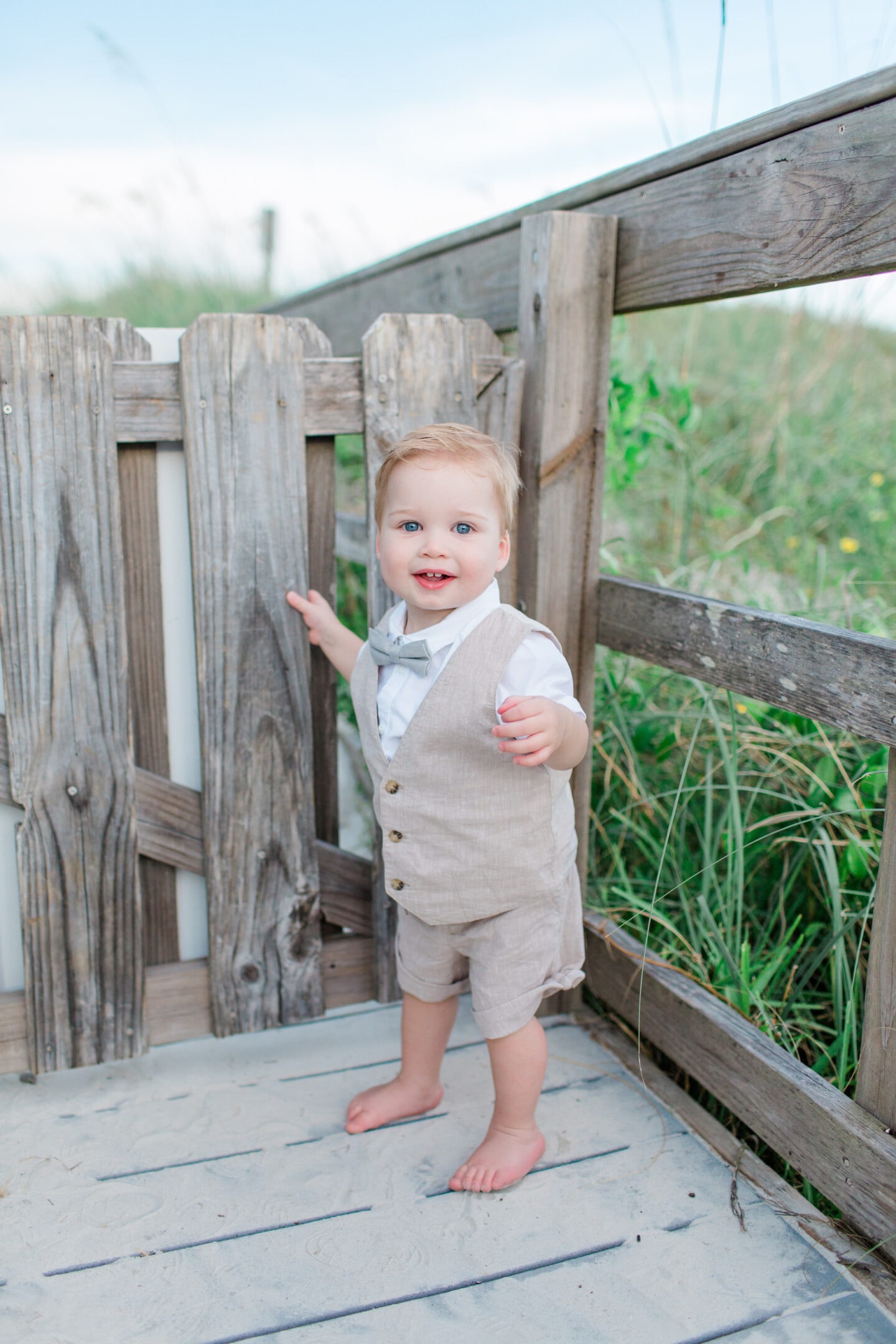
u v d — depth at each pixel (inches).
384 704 64.2
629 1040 83.9
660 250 71.7
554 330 75.8
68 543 69.8
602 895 91.5
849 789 80.3
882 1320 54.9
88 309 305.6
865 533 159.6
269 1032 83.3
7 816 75.9
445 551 59.3
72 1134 69.9
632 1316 54.9
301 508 74.9
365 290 144.9
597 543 81.8
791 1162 65.0
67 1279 56.8
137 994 78.7
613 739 102.4
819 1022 81.6
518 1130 66.8
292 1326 53.9
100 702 73.2
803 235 58.4
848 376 199.0
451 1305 55.5
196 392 70.3
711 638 69.6
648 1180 66.3
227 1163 67.1
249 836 79.3
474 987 65.7
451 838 62.2
